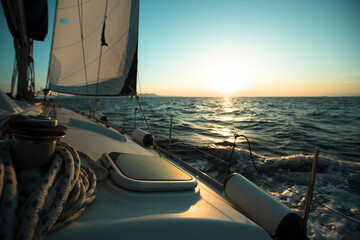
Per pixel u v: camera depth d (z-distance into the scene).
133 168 1.53
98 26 4.02
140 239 1.07
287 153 10.04
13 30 4.60
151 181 1.38
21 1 4.09
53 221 0.86
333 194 5.05
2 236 0.71
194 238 1.17
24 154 0.97
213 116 30.31
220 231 1.24
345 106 54.28
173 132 14.83
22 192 0.92
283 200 4.61
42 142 0.97
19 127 0.92
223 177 5.84
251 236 1.31
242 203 1.88
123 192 1.33
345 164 7.37
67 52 4.35
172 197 1.39
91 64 4.15
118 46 3.89
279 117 29.25
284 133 16.33
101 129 3.80
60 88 4.48
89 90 4.18
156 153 3.59
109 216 1.13
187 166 3.05
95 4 3.96
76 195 1.04
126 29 3.82
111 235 1.03
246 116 30.94
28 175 0.96
